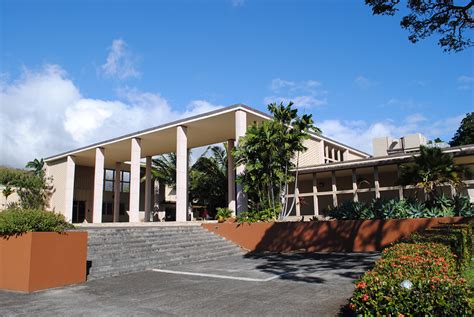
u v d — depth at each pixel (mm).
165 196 34750
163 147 26672
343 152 28672
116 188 31109
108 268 9664
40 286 7629
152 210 32781
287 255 13141
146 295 6977
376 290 3707
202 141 25297
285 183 16703
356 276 8398
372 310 3631
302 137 16016
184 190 20375
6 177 28297
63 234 8242
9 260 7844
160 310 5816
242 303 6145
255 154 16375
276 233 14680
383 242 12492
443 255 5383
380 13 9859
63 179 29422
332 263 10547
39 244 7727
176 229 15000
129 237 12758
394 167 19469
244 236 15430
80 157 28906
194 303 6227
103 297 6887
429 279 3748
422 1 9719
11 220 7680
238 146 17062
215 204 30141
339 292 6762
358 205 13852
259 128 16203
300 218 20844
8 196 28250
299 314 5391
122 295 7023
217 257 13242
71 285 8141
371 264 10047
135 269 10156
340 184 22547
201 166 28828
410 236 8547
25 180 28781
